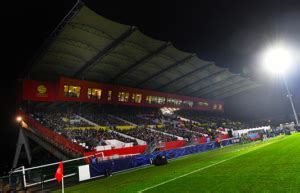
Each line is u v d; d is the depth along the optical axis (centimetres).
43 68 3928
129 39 3672
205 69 5441
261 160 1786
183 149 3541
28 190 1883
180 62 4766
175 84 5894
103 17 3064
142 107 6059
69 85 4175
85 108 5197
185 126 5903
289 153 1942
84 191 1595
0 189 1825
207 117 7425
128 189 1413
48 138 3369
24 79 3909
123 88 5016
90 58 3953
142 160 2811
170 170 2050
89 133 3891
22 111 3897
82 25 3133
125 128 4747
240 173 1387
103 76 4712
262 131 5584
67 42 3412
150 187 1365
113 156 3253
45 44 3294
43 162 3484
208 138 5109
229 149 3612
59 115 4288
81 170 2173
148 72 4953
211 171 1634
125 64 4416
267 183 1046
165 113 6538
